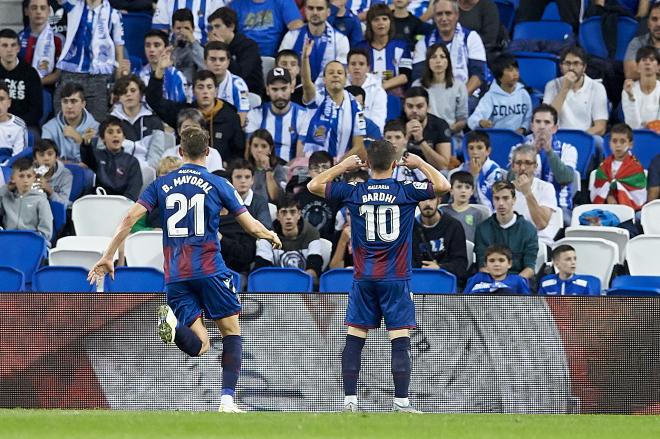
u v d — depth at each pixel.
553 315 35.16
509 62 55.12
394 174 50.22
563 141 53.72
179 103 53.31
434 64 54.28
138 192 50.66
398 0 57.72
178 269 30.28
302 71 54.03
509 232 46.28
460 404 35.16
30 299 35.41
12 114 55.03
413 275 43.78
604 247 46.53
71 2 58.44
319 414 30.28
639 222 51.22
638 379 34.97
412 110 52.00
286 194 47.44
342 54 57.31
